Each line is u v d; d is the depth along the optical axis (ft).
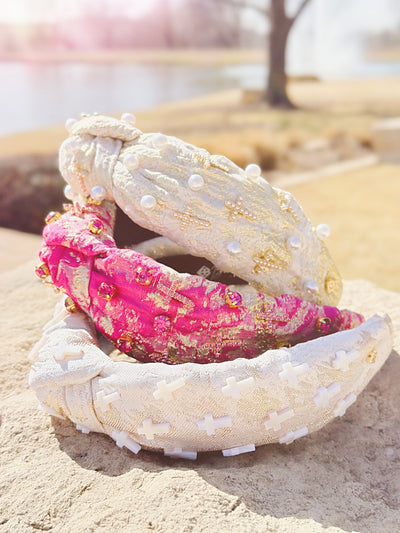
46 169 4.35
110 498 0.98
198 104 10.20
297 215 1.18
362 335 1.07
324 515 0.97
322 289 1.22
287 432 1.06
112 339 1.12
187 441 1.04
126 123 1.19
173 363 1.12
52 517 0.96
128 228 1.29
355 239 3.33
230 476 1.02
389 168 5.00
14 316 1.61
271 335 1.11
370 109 9.08
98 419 1.06
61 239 1.10
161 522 0.93
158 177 1.11
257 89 10.30
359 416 1.24
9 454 1.09
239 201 1.11
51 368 1.07
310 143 6.13
